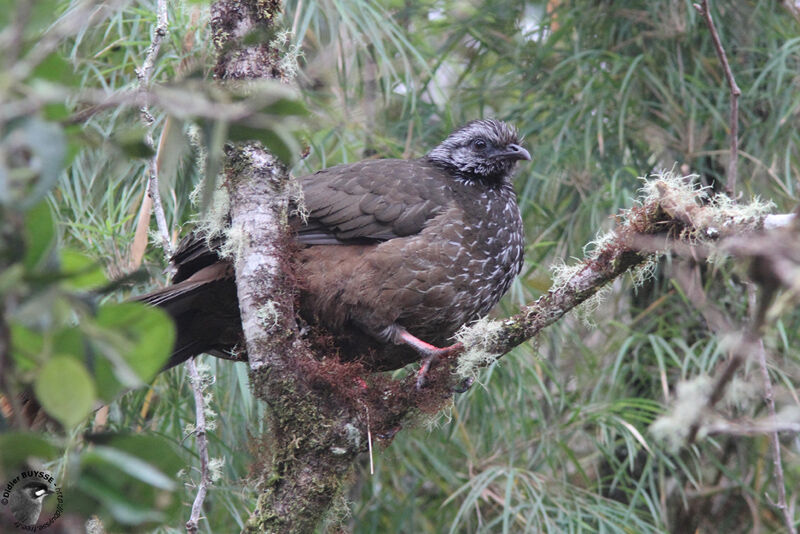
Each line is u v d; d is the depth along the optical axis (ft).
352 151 39.47
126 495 12.88
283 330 25.08
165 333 13.55
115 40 37.01
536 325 26.35
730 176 29.17
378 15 37.81
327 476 25.21
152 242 32.04
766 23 41.65
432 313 30.58
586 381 41.22
